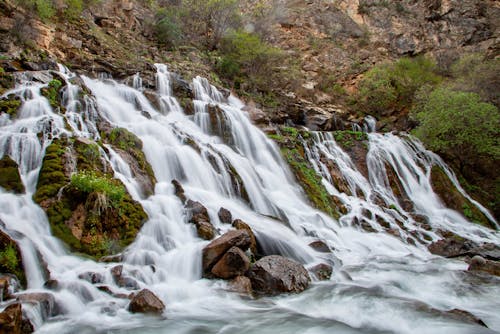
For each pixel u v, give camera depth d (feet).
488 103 67.15
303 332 19.12
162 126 41.57
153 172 34.96
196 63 70.90
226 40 80.23
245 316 20.83
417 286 27.50
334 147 59.16
